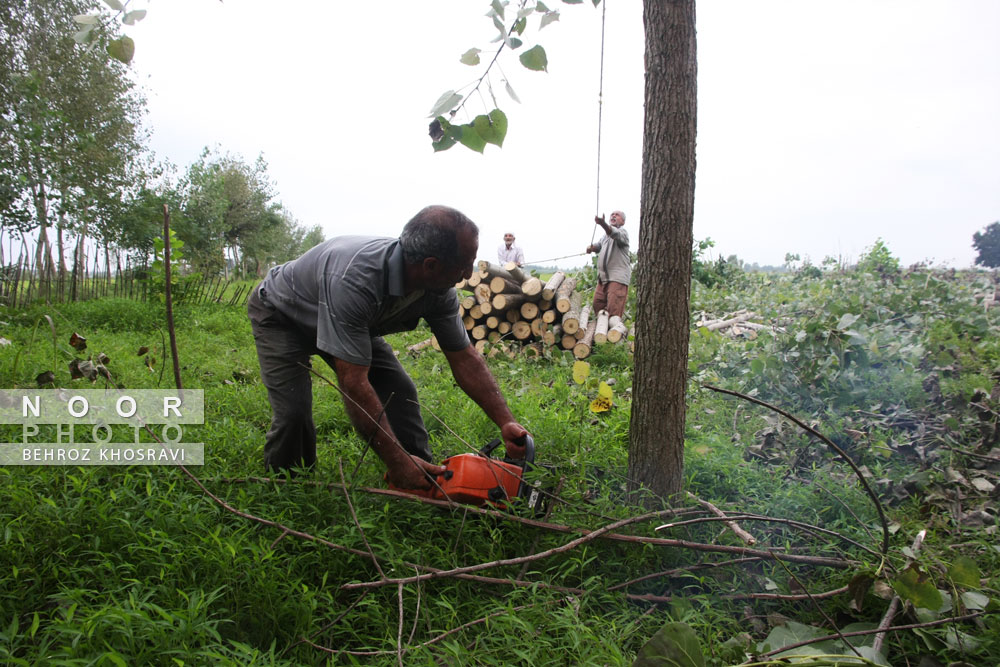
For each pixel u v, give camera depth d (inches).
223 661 67.2
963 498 129.5
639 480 118.6
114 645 69.7
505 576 96.3
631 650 83.0
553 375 264.5
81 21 70.3
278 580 85.0
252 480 111.7
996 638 81.3
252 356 277.9
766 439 163.2
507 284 315.3
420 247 99.0
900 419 169.6
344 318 100.5
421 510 106.4
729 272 623.5
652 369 115.4
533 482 110.9
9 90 411.5
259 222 1184.2
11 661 64.7
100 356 145.1
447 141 76.0
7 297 398.0
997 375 198.8
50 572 83.9
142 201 515.2
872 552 93.6
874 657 74.9
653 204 112.5
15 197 396.5
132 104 576.1
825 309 249.3
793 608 93.6
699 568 96.4
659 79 109.0
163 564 83.2
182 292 480.7
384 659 75.0
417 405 131.2
